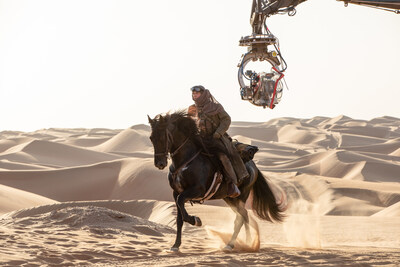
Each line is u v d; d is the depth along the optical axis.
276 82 11.09
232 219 37.62
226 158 11.48
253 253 11.48
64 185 103.81
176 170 11.25
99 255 11.28
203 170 11.22
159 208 46.97
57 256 10.77
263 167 138.88
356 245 17.27
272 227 24.84
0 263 9.71
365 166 126.12
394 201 78.94
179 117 11.20
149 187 98.62
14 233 13.81
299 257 10.16
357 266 9.20
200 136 11.35
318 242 15.59
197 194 11.16
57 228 16.56
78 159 165.00
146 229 17.53
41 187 103.44
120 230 16.58
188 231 26.81
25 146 163.62
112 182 103.12
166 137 10.91
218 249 12.62
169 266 9.25
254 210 13.21
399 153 185.62
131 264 9.84
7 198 65.31
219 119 11.62
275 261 9.85
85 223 17.91
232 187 11.70
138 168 103.75
